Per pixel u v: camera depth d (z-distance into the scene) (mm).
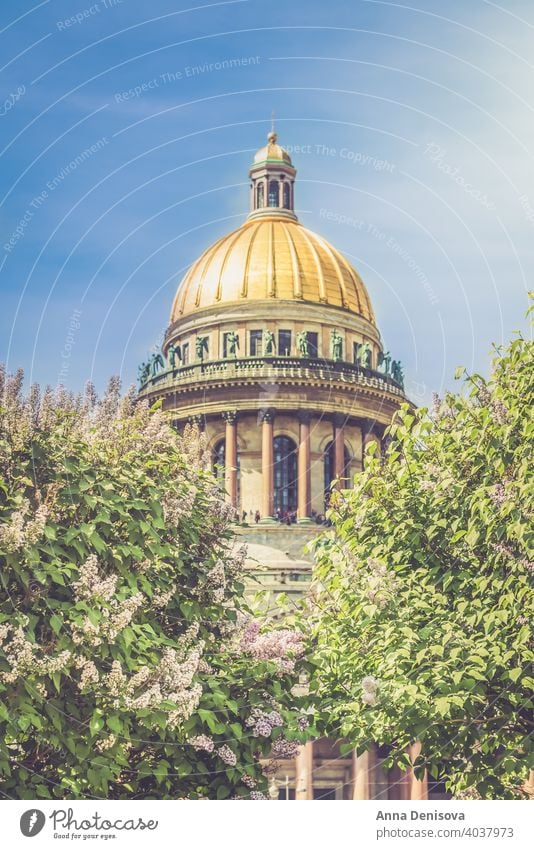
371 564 27078
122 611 21938
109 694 21844
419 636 26141
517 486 25859
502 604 26531
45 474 23578
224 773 24328
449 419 29875
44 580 21406
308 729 24203
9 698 21047
